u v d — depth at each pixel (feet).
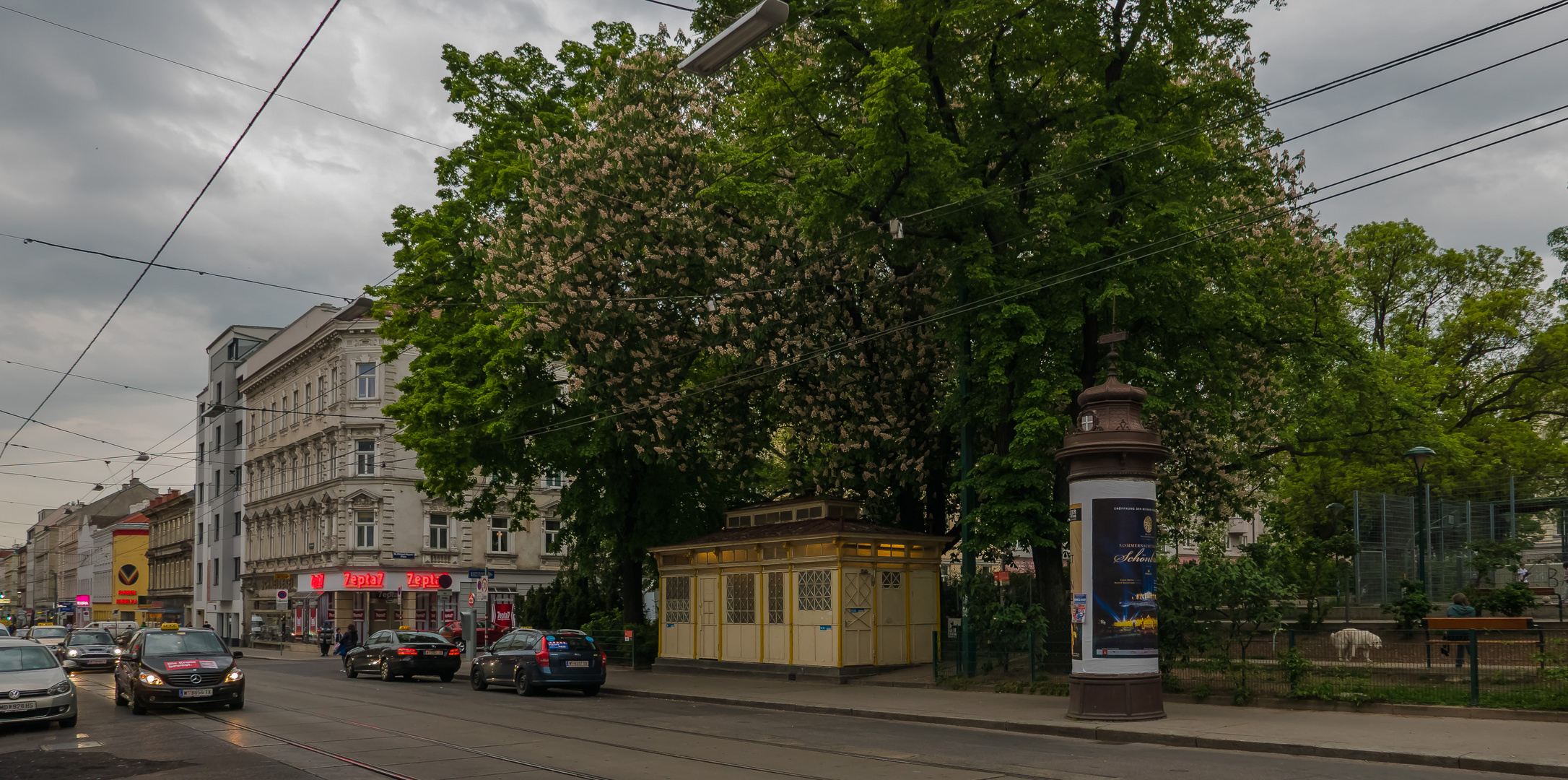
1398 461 126.41
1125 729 50.78
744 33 38.17
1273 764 41.47
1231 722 51.98
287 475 214.07
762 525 97.50
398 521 186.70
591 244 87.45
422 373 109.40
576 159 88.17
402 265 114.73
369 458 188.34
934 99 78.64
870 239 78.43
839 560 84.23
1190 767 41.09
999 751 46.80
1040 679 71.15
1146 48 73.77
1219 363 78.59
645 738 53.11
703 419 104.78
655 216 87.35
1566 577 104.37
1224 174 77.36
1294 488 137.18
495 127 112.27
